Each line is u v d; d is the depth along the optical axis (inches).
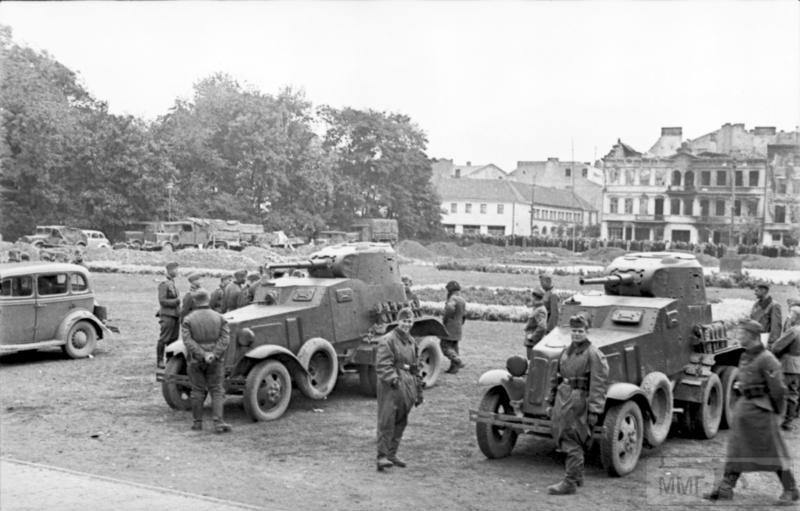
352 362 515.5
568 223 3085.6
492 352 710.5
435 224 2454.5
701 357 422.9
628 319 398.9
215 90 2271.2
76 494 305.9
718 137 1578.5
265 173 2199.8
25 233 1920.5
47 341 634.8
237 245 2058.3
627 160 1966.0
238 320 459.8
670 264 429.1
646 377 384.2
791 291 748.0
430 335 564.1
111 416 455.2
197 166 2274.9
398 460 359.6
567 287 1305.4
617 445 342.0
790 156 1118.4
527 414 366.6
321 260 530.0
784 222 1357.0
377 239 2097.7
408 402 355.3
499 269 1752.0
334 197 2231.8
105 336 727.7
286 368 469.4
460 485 332.5
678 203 1831.9
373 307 533.3
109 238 2169.0
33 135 1835.6
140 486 318.3
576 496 318.0
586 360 326.0
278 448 390.0
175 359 470.6
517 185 3068.4
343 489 323.9
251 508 292.7
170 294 575.5
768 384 306.0
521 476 348.5
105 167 2079.2
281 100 2235.5
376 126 2214.6
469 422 449.7
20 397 505.0
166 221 2148.1
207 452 381.4
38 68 1771.7
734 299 992.9
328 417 460.4
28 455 370.0
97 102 2063.2
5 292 610.5
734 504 309.6
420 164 2301.9
